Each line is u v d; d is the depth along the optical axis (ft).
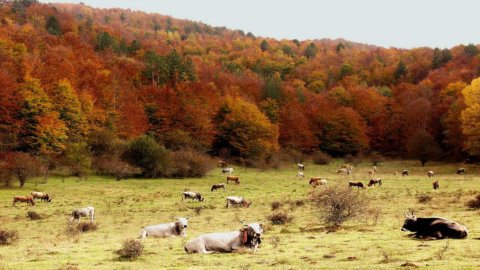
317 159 334.03
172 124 325.01
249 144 315.78
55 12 546.67
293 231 74.23
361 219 84.69
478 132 277.85
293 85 493.77
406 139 353.31
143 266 46.19
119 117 304.09
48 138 234.99
